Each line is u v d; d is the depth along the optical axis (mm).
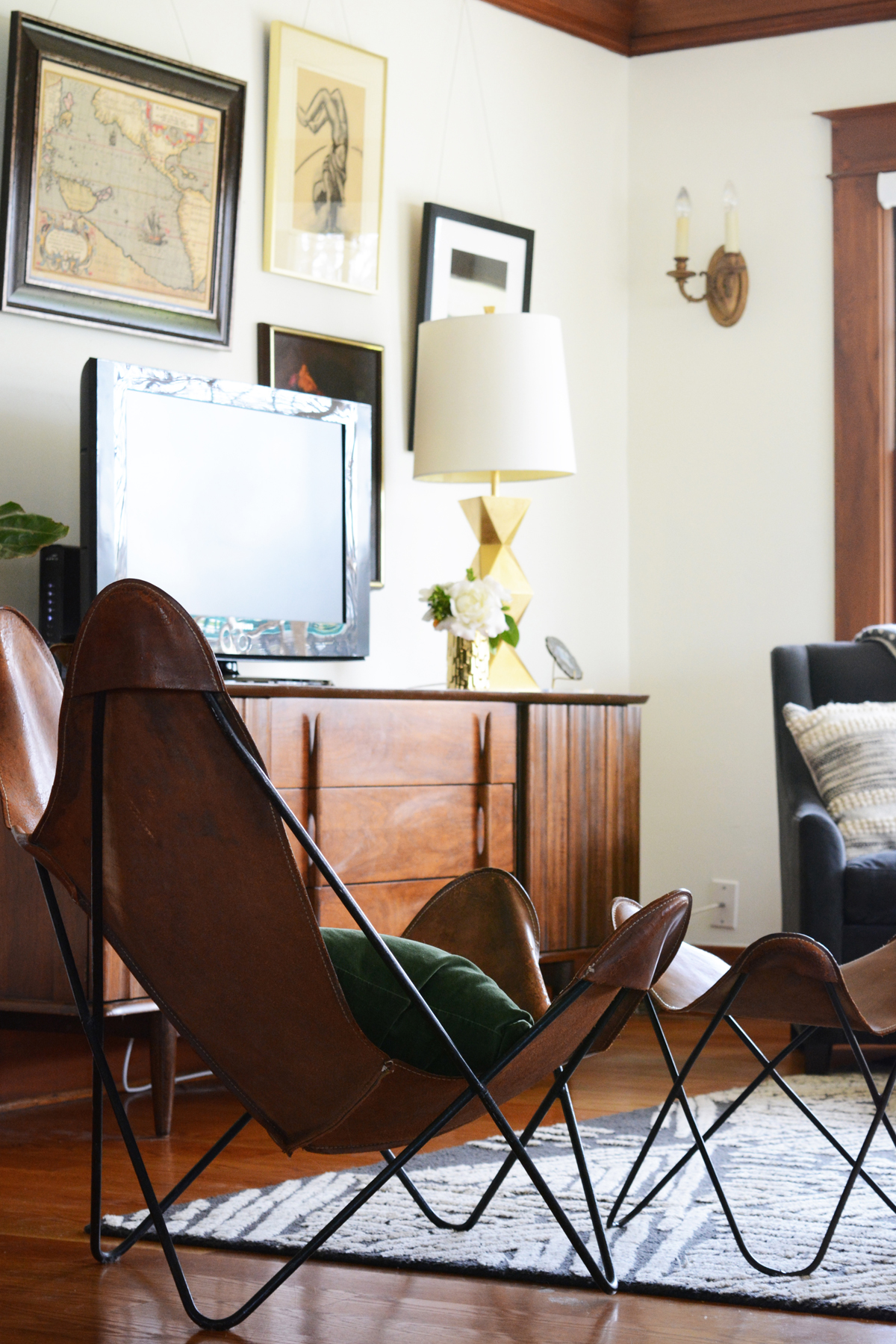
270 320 3625
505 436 3518
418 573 4000
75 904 2500
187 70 3348
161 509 3014
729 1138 2568
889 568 4352
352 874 2887
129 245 3262
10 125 3033
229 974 1518
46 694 1781
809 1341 1614
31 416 3105
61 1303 1717
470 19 4199
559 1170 2340
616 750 3545
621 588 4633
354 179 3803
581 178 4527
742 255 4492
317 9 3756
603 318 4590
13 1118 2795
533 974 1871
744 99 4527
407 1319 1673
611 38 4605
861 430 4352
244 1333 1623
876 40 4379
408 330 3992
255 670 3547
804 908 3184
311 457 3348
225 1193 2207
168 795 1437
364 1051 1493
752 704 4465
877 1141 2551
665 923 1534
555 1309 1713
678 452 4590
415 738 3035
